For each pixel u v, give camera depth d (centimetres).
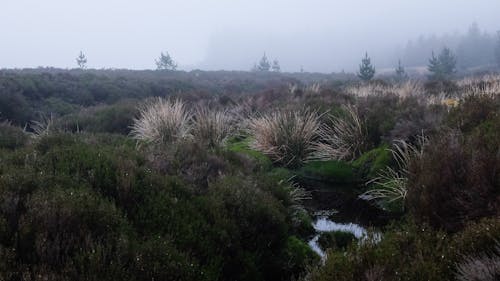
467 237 338
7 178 457
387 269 335
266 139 967
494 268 279
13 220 391
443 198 474
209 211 502
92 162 546
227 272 448
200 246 435
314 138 987
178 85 2605
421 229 405
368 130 923
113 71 3869
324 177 842
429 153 573
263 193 594
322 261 440
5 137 881
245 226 505
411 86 1519
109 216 410
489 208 422
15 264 336
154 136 976
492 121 611
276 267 489
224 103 1605
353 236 572
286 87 1784
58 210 389
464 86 1591
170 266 366
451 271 307
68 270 329
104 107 1455
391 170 741
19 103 1543
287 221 591
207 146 869
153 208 473
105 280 329
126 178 499
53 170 530
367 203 714
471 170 470
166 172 609
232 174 667
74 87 2031
